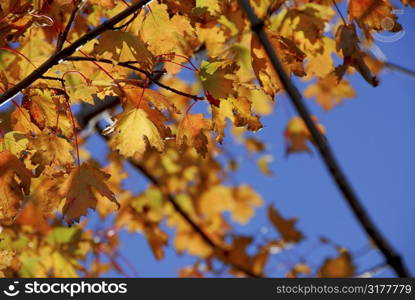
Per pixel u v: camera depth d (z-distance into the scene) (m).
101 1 1.56
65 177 1.56
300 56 1.61
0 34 1.56
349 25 1.64
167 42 1.58
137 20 1.60
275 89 1.61
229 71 1.57
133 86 1.59
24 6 1.55
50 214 1.54
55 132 1.59
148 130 1.57
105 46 1.55
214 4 1.63
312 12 1.73
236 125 1.58
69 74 1.67
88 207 1.54
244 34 1.72
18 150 1.58
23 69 1.61
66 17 1.67
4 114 1.61
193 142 1.58
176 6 1.59
